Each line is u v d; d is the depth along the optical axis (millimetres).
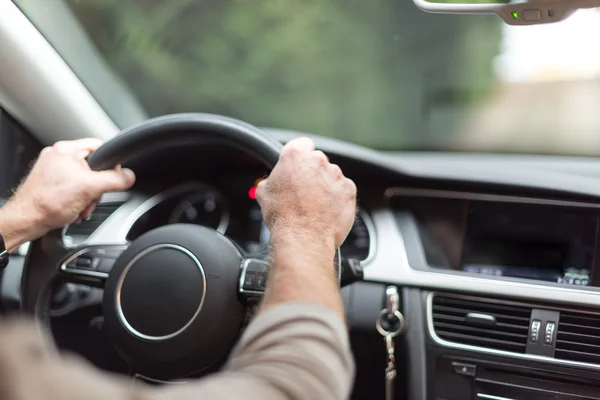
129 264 1212
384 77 6688
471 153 2318
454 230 1689
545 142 2227
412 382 1562
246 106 6223
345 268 1241
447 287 1545
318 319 773
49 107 1826
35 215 1229
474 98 6574
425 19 6668
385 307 1573
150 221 1823
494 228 1671
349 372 777
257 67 6434
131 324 1192
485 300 1532
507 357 1502
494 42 6633
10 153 1896
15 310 1688
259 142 1178
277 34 6543
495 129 5438
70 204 1236
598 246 1586
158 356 1174
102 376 640
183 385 735
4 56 1743
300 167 994
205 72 6203
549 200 1617
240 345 786
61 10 1864
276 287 841
